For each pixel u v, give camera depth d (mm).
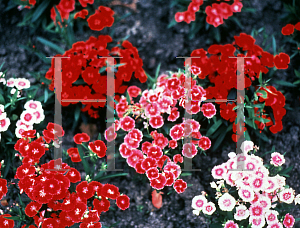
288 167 1328
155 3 1389
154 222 1306
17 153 1251
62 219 1213
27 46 1325
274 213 1243
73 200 1214
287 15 1377
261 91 1241
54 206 1213
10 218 1210
